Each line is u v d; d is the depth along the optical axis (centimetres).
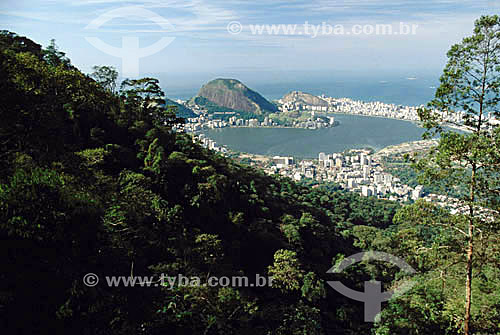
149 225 2116
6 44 3928
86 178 1866
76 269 1164
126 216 1791
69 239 1183
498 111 1305
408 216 1502
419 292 2066
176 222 2373
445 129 1406
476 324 1597
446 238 1521
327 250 3825
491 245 1368
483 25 1247
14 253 1042
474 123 1348
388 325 2045
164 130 3928
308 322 2216
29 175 1225
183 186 3028
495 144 1247
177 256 2069
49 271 1091
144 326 1279
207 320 1580
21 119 1794
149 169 2905
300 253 3366
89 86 3462
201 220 2872
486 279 1905
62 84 3014
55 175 1295
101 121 3241
